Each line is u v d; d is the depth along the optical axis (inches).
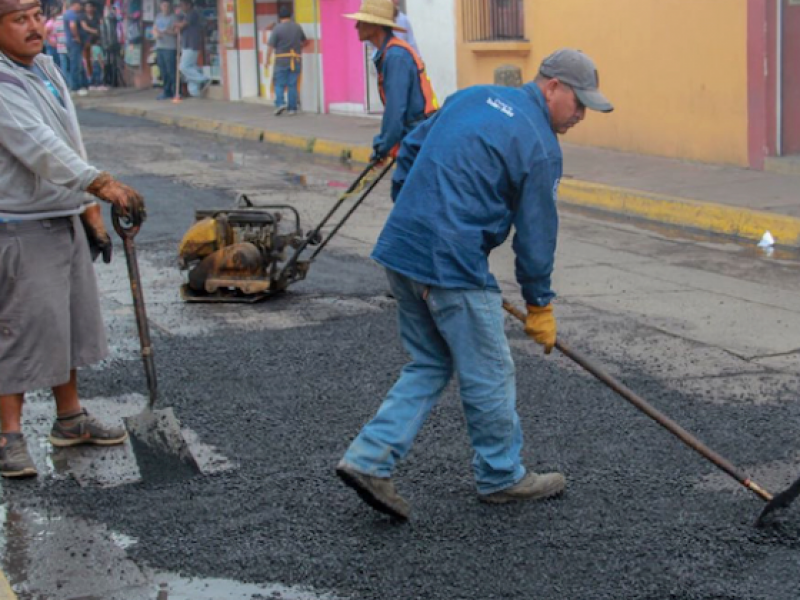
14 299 199.2
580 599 158.4
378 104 850.1
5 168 194.1
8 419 206.4
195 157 680.4
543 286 175.8
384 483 178.1
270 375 259.6
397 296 180.9
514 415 183.9
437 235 171.3
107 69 1235.9
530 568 167.5
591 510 185.9
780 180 492.1
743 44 518.0
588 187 497.7
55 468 209.2
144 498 194.5
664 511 185.3
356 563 169.8
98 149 722.8
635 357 269.4
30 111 190.4
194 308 321.1
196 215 333.1
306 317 309.4
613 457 208.1
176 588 164.4
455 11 715.4
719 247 402.9
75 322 210.2
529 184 170.2
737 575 164.1
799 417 227.9
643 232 434.6
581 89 172.2
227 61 1020.5
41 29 194.2
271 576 167.0
